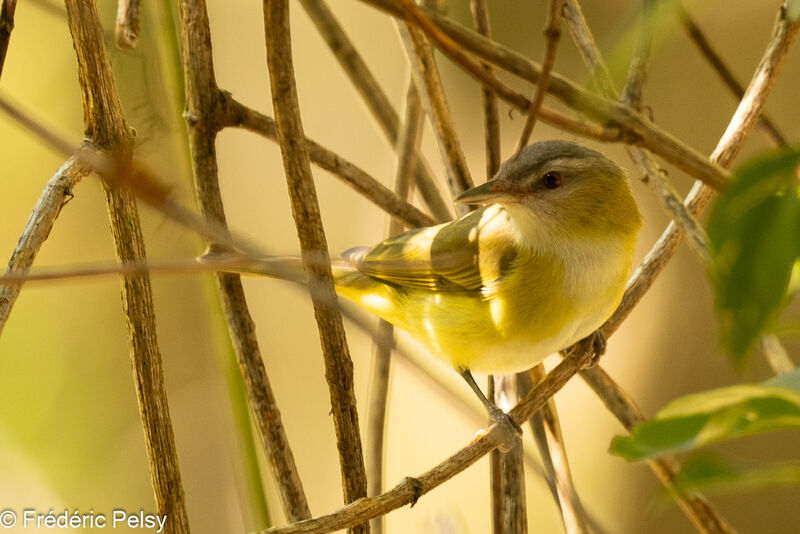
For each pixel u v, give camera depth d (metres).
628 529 12.59
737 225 2.67
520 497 7.21
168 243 8.52
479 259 8.75
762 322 2.60
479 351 8.90
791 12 3.43
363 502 5.50
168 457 5.67
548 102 12.48
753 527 11.34
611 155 13.09
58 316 11.88
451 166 8.54
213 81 7.18
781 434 11.77
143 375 5.64
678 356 12.98
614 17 12.05
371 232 13.88
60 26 11.50
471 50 5.75
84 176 5.48
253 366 6.93
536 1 12.31
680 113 12.76
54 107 11.55
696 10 8.27
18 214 11.39
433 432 13.39
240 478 7.54
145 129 6.82
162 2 7.06
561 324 8.53
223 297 7.00
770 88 7.23
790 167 2.66
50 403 11.43
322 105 13.76
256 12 13.13
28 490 10.93
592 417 13.26
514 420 7.10
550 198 8.42
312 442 13.12
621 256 8.60
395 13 4.73
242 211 13.23
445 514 7.70
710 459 3.44
